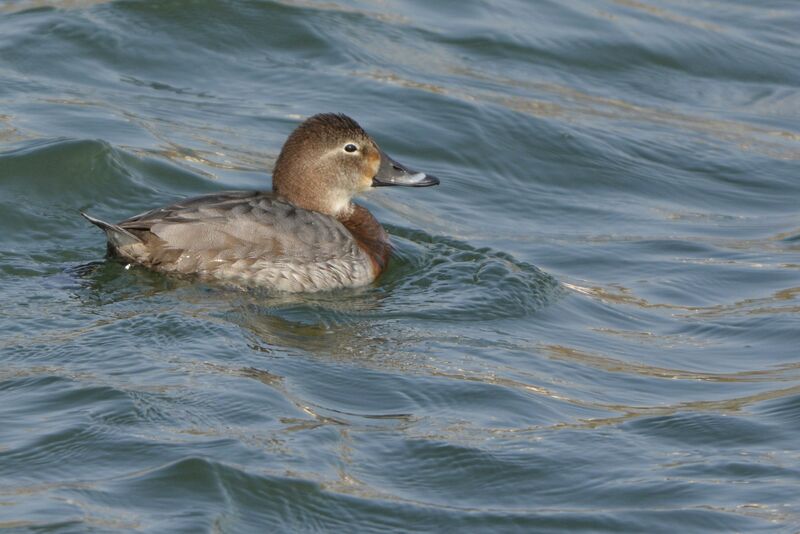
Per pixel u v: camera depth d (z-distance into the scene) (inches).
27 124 662.5
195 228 510.9
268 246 519.5
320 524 366.6
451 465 402.3
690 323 546.6
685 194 706.2
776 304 566.6
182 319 480.1
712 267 612.4
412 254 587.8
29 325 467.8
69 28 779.4
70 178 602.9
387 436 415.5
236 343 469.4
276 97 741.3
